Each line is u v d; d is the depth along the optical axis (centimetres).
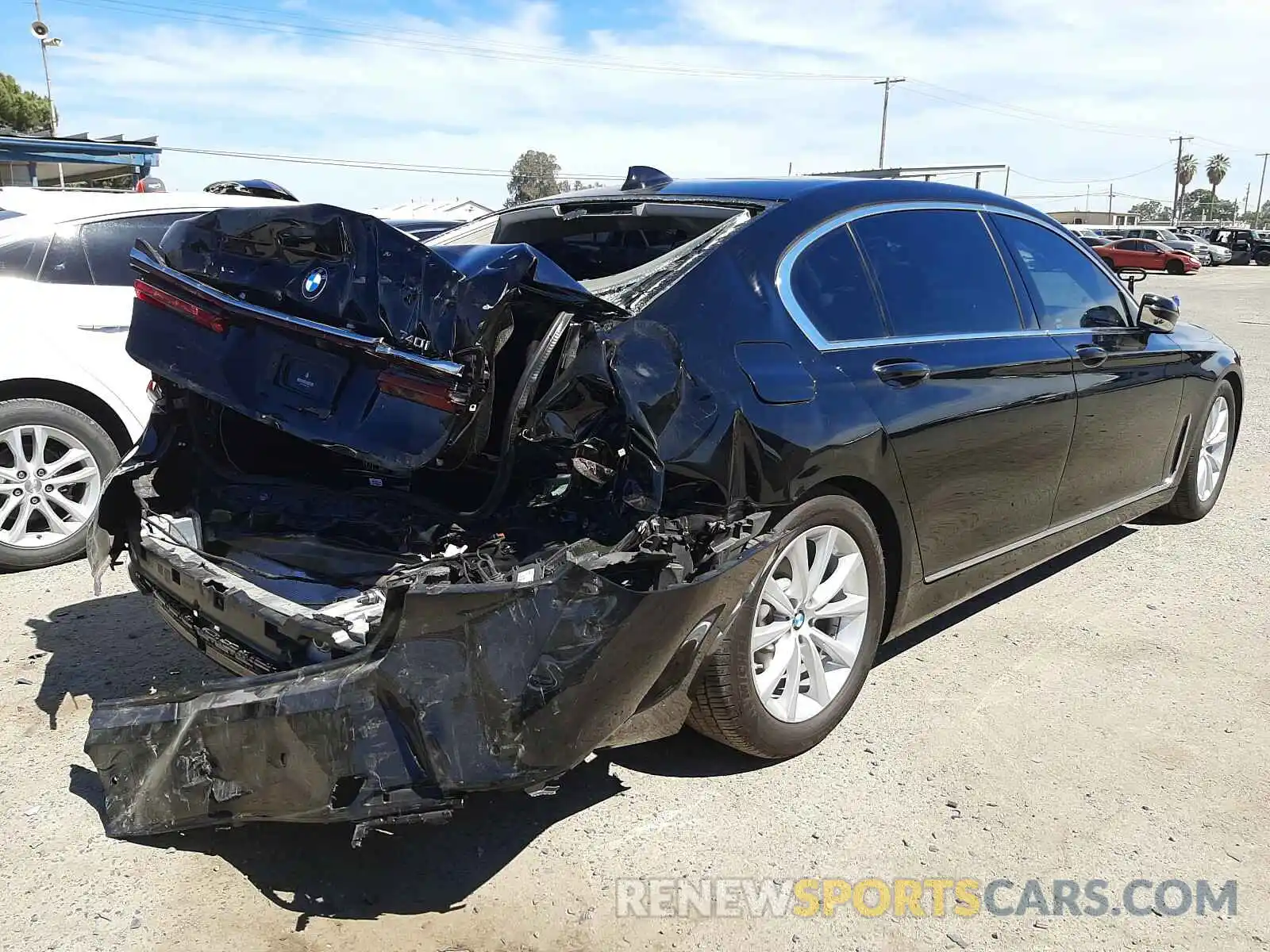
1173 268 3738
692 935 249
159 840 280
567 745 239
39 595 449
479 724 228
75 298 493
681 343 278
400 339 246
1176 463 532
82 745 325
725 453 273
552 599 237
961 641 422
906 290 356
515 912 255
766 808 302
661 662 258
